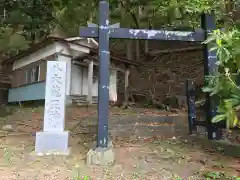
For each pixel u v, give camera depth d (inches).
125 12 426.9
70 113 378.0
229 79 111.2
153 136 243.9
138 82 650.2
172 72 658.2
